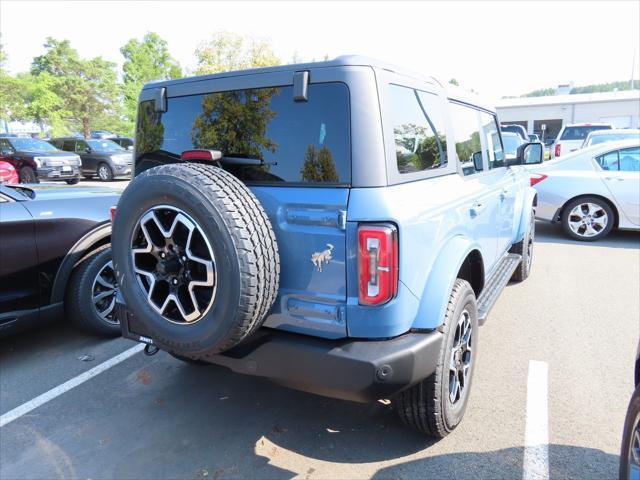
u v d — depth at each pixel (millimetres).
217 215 2164
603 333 4344
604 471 2609
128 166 19016
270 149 2516
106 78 49312
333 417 3189
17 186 4512
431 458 2746
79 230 4098
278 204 2402
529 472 2613
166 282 2445
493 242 4094
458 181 3152
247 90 2586
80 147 19328
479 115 4055
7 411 3322
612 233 8711
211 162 2617
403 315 2326
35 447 2936
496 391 3412
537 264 6625
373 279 2215
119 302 2945
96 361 4043
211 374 3814
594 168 7836
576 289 5555
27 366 3959
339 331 2332
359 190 2250
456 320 2670
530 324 4566
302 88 2377
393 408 3199
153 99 2973
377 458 2766
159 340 2494
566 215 8023
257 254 2195
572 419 3072
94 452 2881
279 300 2445
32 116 45250
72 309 4176
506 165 4918
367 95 2303
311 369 2336
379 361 2225
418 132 2721
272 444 2918
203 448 2895
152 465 2756
